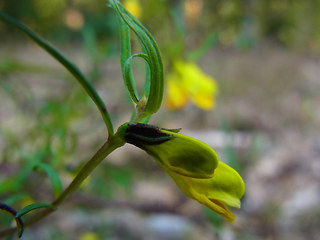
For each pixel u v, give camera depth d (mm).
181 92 116
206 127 198
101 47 122
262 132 203
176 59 112
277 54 448
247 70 341
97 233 113
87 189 100
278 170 161
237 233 121
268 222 129
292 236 125
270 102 260
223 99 252
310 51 512
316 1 577
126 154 163
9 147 93
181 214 130
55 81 193
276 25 541
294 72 353
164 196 137
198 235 119
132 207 126
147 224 121
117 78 201
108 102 189
